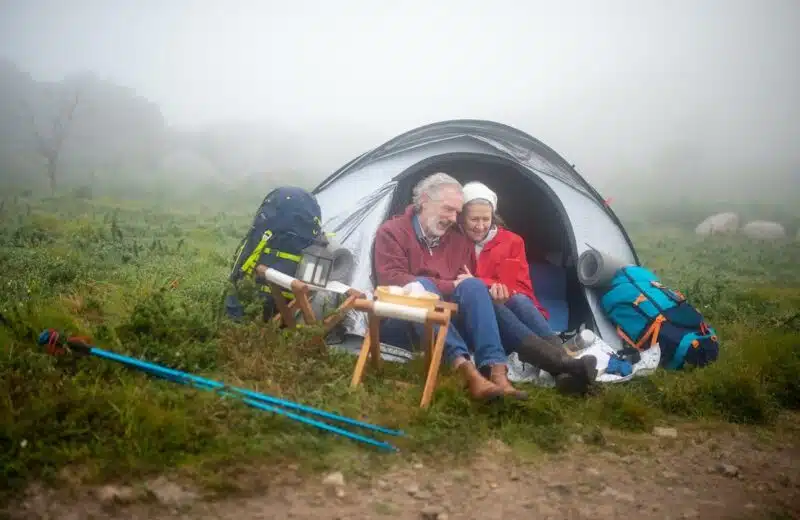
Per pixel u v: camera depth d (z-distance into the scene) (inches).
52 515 125.3
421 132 267.1
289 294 220.2
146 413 153.0
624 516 143.3
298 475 145.8
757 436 194.9
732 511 149.0
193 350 190.4
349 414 173.2
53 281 289.1
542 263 304.5
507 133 269.4
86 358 175.5
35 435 143.9
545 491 151.0
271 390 179.5
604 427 190.5
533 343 208.4
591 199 272.8
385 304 187.8
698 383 215.2
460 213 249.8
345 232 252.7
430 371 183.8
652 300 238.7
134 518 126.7
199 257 406.9
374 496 141.3
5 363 172.9
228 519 128.9
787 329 293.6
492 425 179.2
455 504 141.6
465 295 207.6
